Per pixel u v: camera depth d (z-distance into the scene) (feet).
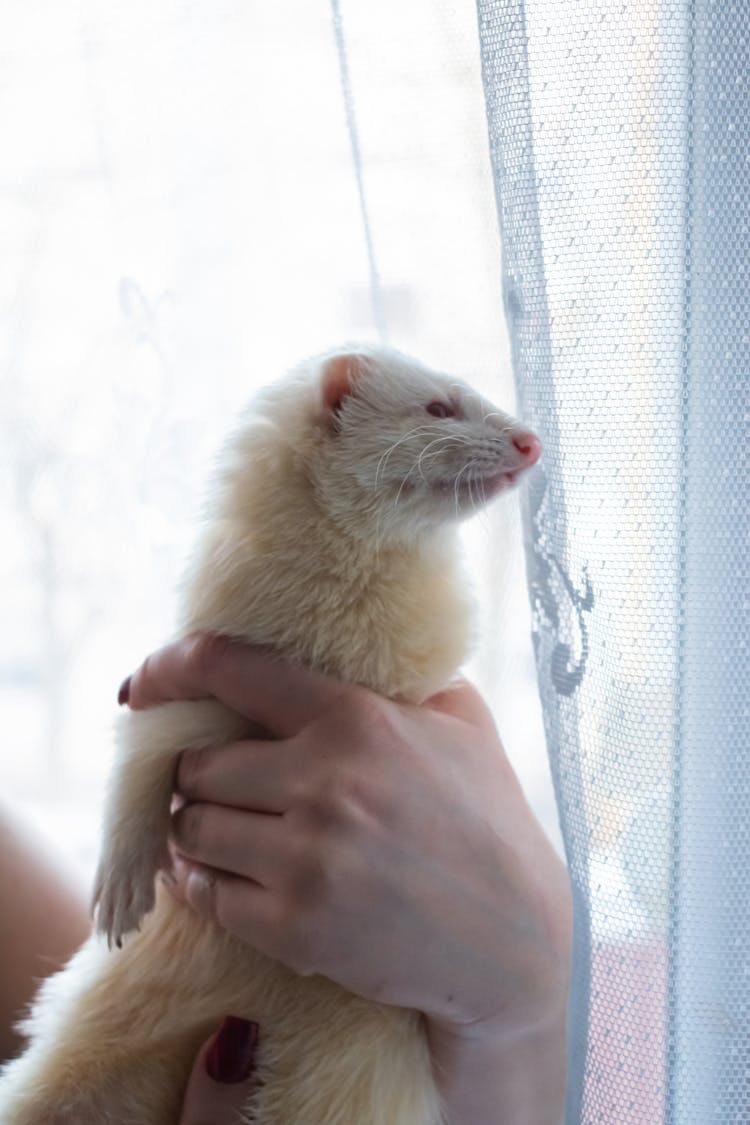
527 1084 1.59
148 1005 1.65
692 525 1.49
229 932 1.58
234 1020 1.59
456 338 1.83
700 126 1.47
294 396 1.77
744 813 1.50
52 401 2.07
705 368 1.49
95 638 2.16
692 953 1.51
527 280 1.52
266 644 1.62
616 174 1.49
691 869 1.51
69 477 2.09
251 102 1.95
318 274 1.98
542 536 1.55
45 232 2.03
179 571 1.73
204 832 1.52
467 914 1.49
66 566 2.12
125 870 1.61
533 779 1.89
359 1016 1.59
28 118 2.01
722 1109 1.51
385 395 1.75
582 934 1.51
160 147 1.98
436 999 1.50
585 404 1.51
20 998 1.87
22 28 1.98
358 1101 1.58
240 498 1.70
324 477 1.70
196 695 1.63
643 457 1.50
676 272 1.48
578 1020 1.51
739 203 1.47
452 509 1.69
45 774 2.22
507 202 1.52
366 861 1.47
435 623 1.65
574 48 1.48
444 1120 1.61
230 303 2.00
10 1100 1.64
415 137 1.79
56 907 1.92
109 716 2.19
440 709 1.67
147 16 1.95
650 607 1.50
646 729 1.50
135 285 2.02
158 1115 1.65
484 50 1.51
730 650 1.49
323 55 1.93
